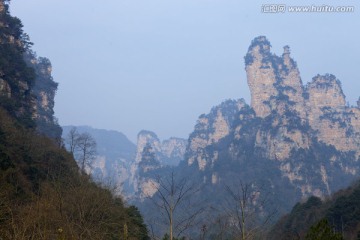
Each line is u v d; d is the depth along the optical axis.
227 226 43.56
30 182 51.59
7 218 31.16
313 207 92.81
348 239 71.25
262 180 171.88
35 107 114.62
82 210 37.75
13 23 103.94
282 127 199.25
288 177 184.62
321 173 188.88
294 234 78.50
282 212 118.19
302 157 190.88
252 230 36.41
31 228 29.28
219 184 180.62
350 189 98.00
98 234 35.75
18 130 67.06
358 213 76.19
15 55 97.50
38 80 139.75
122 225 42.88
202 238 42.38
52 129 129.25
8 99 84.44
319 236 32.16
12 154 56.09
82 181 48.53
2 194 34.25
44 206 32.47
